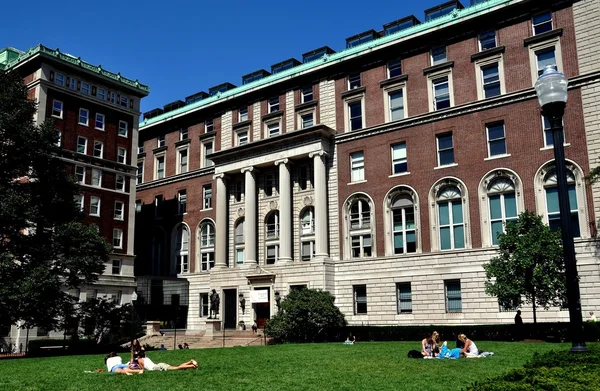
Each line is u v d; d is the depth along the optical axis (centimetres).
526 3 4266
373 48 5003
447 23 4609
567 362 1358
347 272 4853
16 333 5109
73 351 4009
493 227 4216
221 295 5519
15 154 3844
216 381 1669
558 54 4103
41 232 3856
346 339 4084
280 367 2033
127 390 1533
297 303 4266
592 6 3997
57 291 3591
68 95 5897
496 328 3550
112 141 6281
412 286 4491
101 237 3938
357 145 5009
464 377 1667
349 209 4969
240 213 5728
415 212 4581
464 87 4516
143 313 5797
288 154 5253
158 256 6550
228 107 6103
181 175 6406
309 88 5484
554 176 3981
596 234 3747
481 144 4338
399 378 1675
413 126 4706
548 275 3194
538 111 4119
